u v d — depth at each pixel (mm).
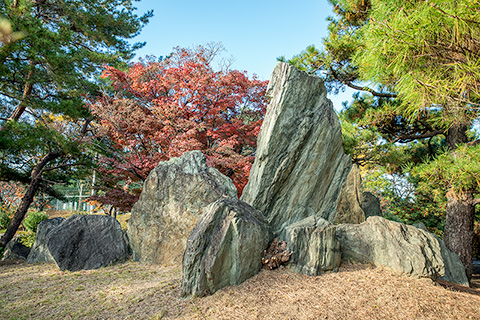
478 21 2721
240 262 5676
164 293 5668
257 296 5094
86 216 8797
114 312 5082
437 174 7016
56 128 12680
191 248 5578
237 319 4457
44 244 9664
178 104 12531
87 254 8117
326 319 4418
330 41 10625
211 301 5047
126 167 12047
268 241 6559
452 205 9727
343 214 8102
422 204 14898
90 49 17000
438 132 10602
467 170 5637
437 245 6758
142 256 8430
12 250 10789
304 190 8062
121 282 6598
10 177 13148
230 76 12688
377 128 11094
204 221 5953
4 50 9641
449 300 5207
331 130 8258
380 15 3350
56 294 6105
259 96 14305
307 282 5602
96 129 14430
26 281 7125
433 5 2672
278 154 7969
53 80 12070
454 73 3078
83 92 14102
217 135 12188
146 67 13664
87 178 15961
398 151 11047
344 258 6855
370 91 11383
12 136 10758
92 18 15352
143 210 8820
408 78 3229
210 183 8492
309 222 6887
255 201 7891
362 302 4898
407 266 6141
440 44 3020
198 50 14695
